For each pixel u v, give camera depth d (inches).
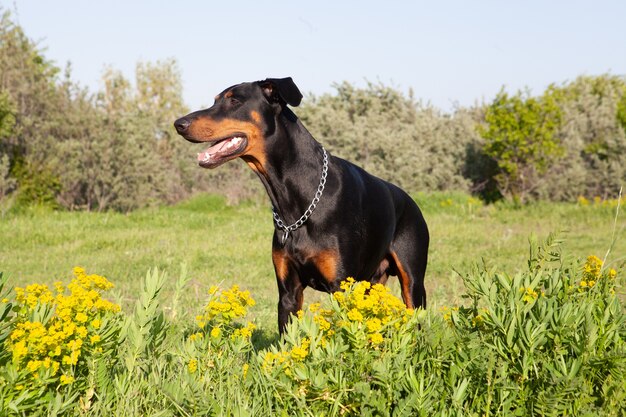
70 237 450.3
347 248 158.2
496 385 104.1
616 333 107.1
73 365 108.1
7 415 97.3
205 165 156.0
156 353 126.3
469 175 804.0
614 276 127.3
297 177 156.3
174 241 433.1
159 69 1213.1
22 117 622.5
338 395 103.9
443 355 107.7
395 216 181.6
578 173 763.4
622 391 101.9
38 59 877.2
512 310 109.1
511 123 702.5
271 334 200.4
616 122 824.9
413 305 189.2
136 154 664.4
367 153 799.1
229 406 103.8
